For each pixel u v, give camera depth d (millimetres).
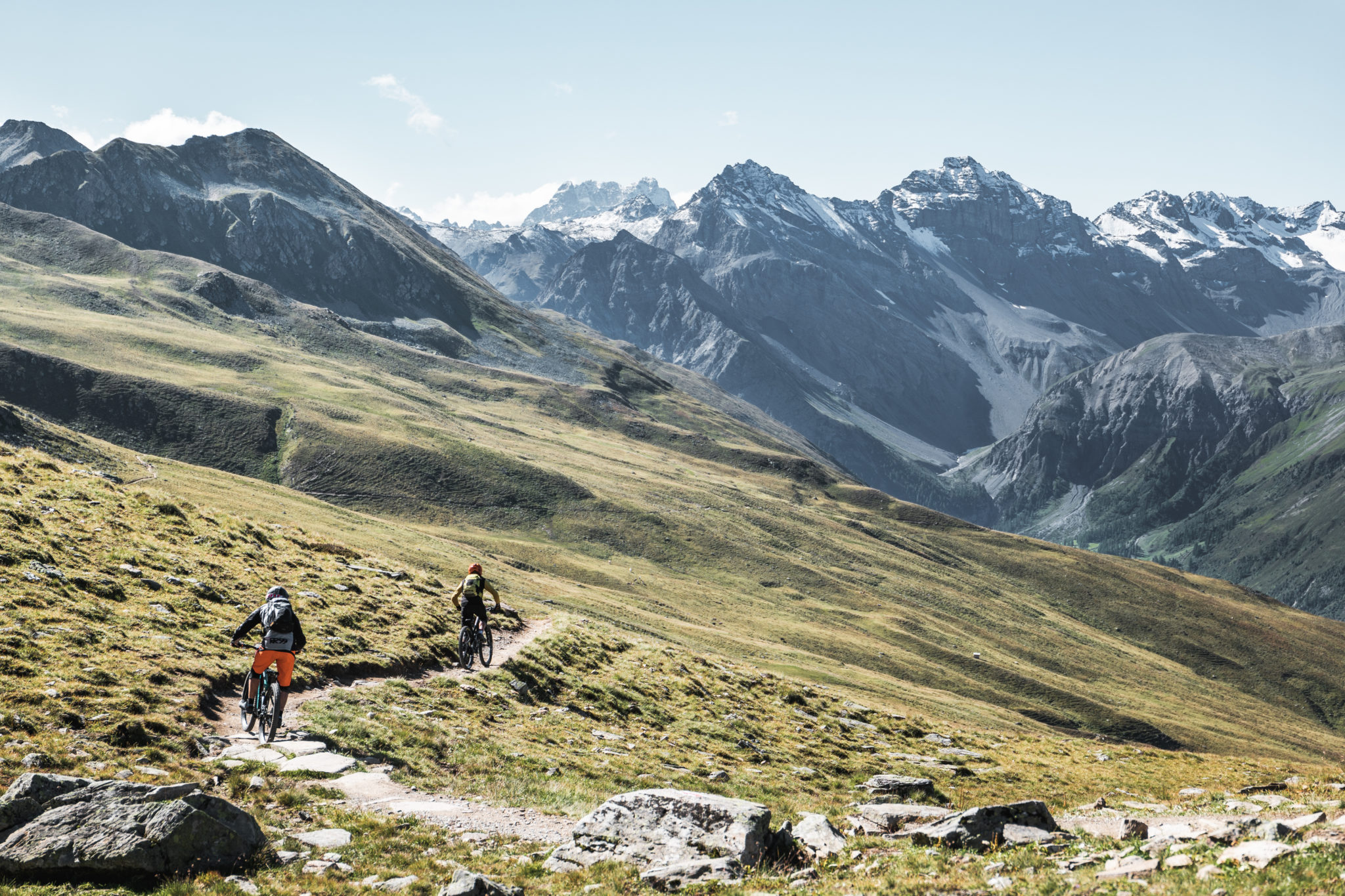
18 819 13297
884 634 177500
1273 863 12719
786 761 35938
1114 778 42562
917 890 13008
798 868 15922
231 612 31016
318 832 15727
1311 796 27891
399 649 33969
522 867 14953
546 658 40406
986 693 151750
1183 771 47344
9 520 30453
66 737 17859
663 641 110125
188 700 21984
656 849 15422
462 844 16156
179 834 13000
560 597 121938
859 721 49406
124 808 13305
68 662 21734
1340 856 12875
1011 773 41000
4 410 122188
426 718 26672
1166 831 18266
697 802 16531
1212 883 11859
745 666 59062
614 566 191125
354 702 26078
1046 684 169500
